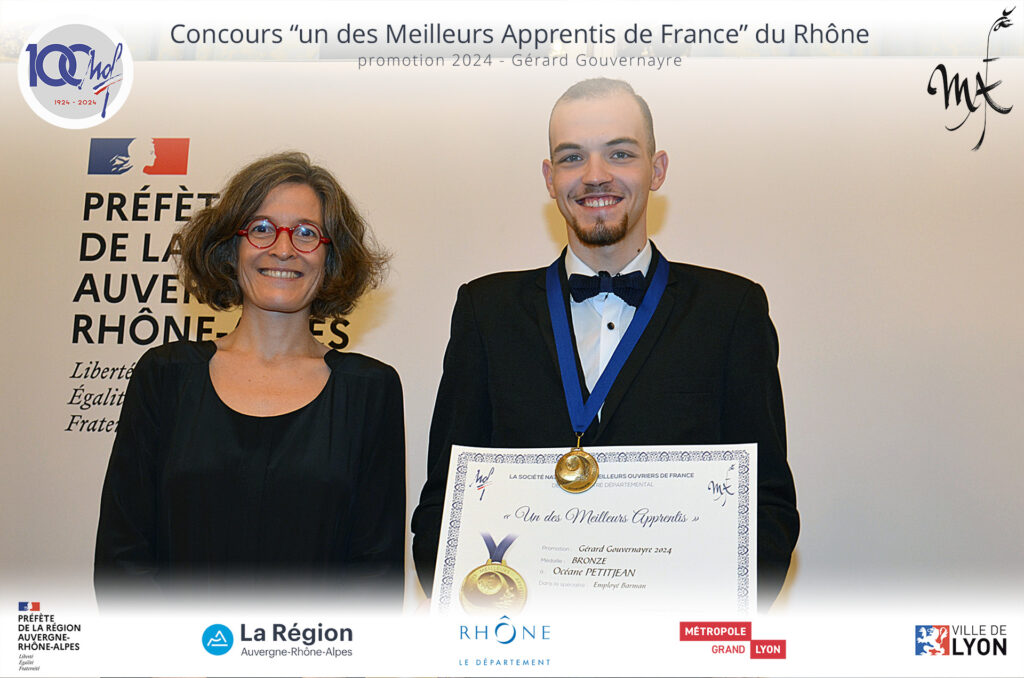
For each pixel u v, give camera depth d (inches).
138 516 95.1
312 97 133.6
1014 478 121.4
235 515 95.4
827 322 124.6
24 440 125.4
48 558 122.8
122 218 130.5
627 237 106.8
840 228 126.5
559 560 85.0
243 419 98.0
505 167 130.7
